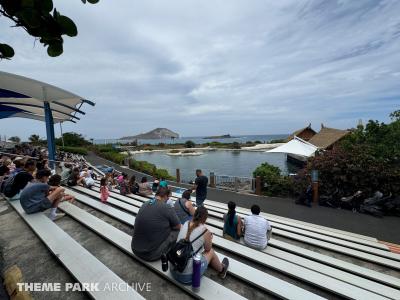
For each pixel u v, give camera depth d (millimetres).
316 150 11719
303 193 9000
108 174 9859
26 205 4418
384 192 8273
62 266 2926
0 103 9977
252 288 2738
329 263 3922
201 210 2619
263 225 4148
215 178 12711
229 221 4438
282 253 4043
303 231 5672
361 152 9070
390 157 8805
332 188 9195
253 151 64062
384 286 3158
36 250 3322
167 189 3352
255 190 11055
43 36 869
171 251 2441
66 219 4660
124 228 4328
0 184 6203
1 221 4434
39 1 792
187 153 56938
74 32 901
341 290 2824
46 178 4746
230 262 3205
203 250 2643
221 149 72375
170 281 2674
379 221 7184
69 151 28859
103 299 2227
